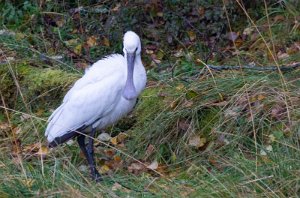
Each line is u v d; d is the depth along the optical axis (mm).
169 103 12797
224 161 11320
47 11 16953
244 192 10109
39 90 14055
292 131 11359
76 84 11977
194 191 10375
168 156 12180
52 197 10250
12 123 13422
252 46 15148
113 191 10727
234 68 13461
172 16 16031
